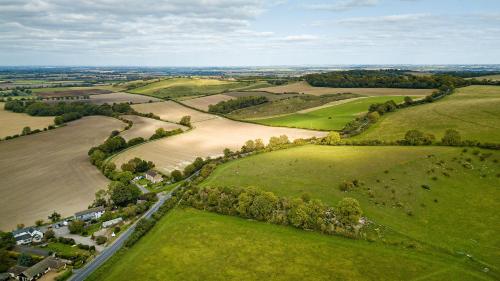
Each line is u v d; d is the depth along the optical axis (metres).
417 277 71.19
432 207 95.06
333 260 78.19
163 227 97.88
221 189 111.75
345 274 73.06
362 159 124.88
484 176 105.69
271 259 79.69
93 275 77.94
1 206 117.75
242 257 81.00
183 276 75.25
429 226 88.00
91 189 130.00
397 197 100.06
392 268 74.31
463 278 70.19
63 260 86.06
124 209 113.94
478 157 114.88
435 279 70.25
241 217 101.69
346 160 126.19
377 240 84.81
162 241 89.88
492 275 70.62
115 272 78.12
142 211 112.12
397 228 88.12
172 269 77.81
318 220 92.00
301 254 81.06
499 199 95.12
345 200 92.00
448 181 105.62
